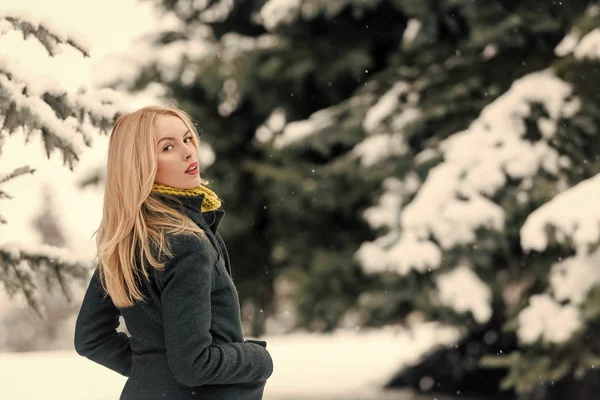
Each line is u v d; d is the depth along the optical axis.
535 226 6.17
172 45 9.44
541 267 7.35
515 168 7.02
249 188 9.56
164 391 2.09
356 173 8.31
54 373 7.08
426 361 9.42
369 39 9.23
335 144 9.31
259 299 9.79
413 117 8.06
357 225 9.13
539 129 7.25
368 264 7.21
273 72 9.09
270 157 9.04
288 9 8.77
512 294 8.93
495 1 8.02
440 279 7.14
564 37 8.27
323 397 8.77
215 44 9.62
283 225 9.27
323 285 8.44
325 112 9.04
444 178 7.15
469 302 7.07
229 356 2.07
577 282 6.29
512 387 8.70
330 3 8.48
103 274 2.22
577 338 6.61
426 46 8.68
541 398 8.28
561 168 7.03
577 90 7.24
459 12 8.43
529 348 6.84
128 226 2.12
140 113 2.21
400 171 7.95
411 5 8.24
